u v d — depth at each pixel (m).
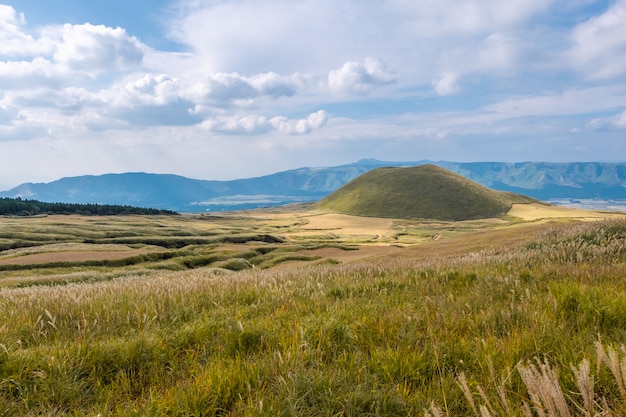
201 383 3.10
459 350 3.58
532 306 4.74
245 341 4.22
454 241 48.59
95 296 7.03
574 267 7.63
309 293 6.95
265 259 78.44
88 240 120.88
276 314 5.41
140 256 72.56
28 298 6.87
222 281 8.71
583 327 4.00
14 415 2.95
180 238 133.12
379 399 2.81
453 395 2.85
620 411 2.06
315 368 3.44
